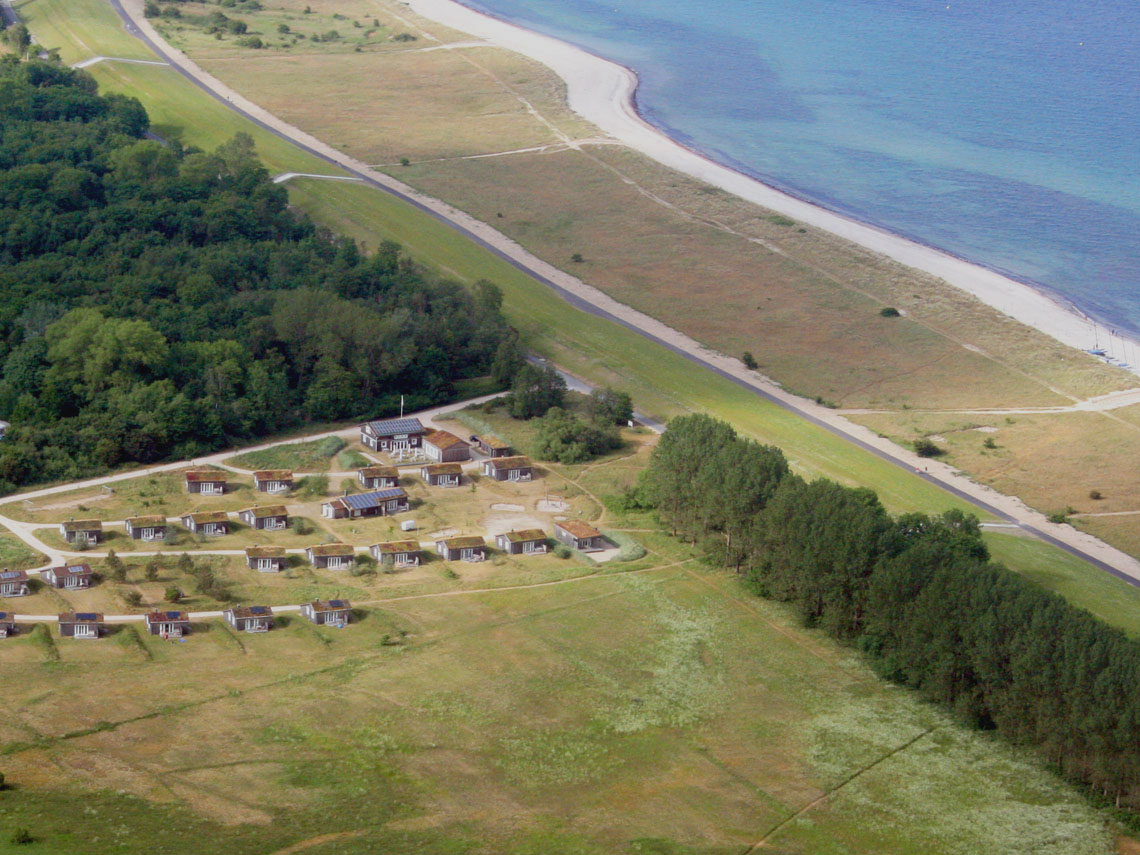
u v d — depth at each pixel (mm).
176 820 118438
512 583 175875
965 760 139000
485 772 131875
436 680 149750
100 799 121125
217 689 145625
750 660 158250
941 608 147375
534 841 120000
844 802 130625
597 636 162125
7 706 138250
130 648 153625
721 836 123625
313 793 125500
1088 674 133000
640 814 126375
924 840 124812
